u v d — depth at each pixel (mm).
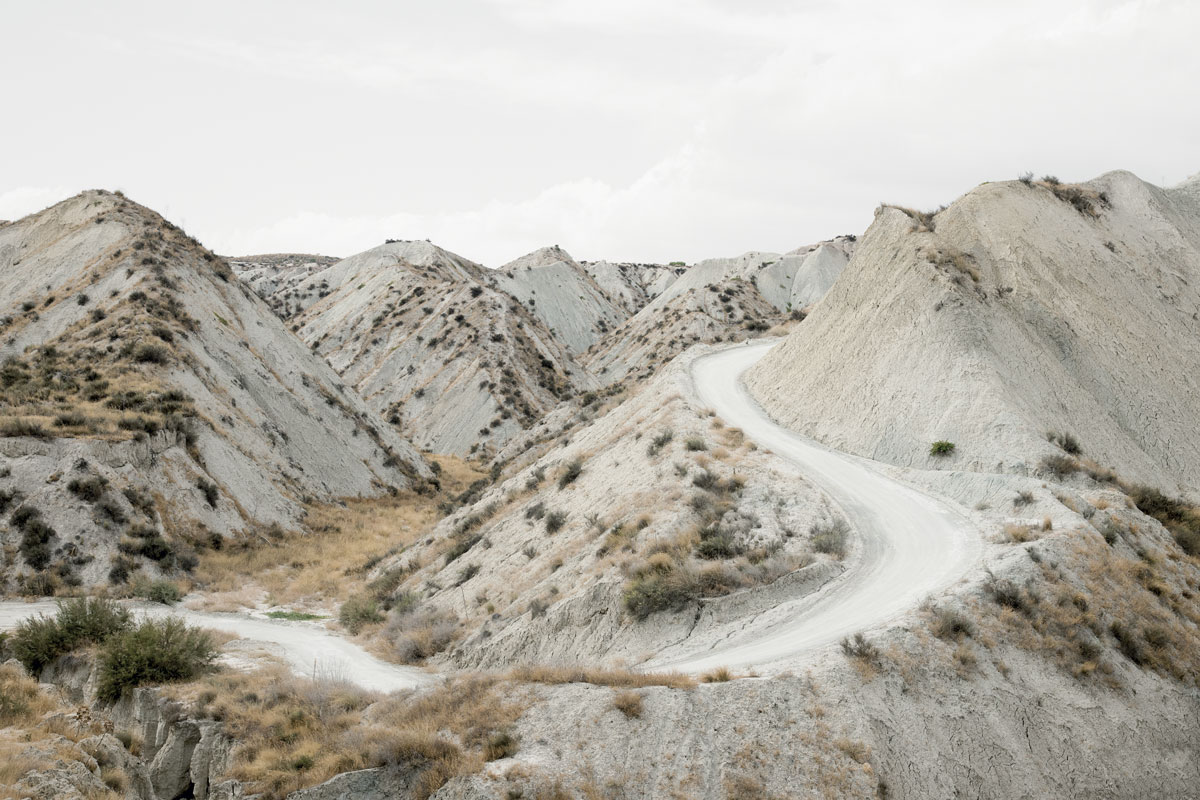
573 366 118500
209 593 39375
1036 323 40500
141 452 44219
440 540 43500
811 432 42031
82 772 16016
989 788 17547
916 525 29141
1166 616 23359
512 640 27234
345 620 35500
